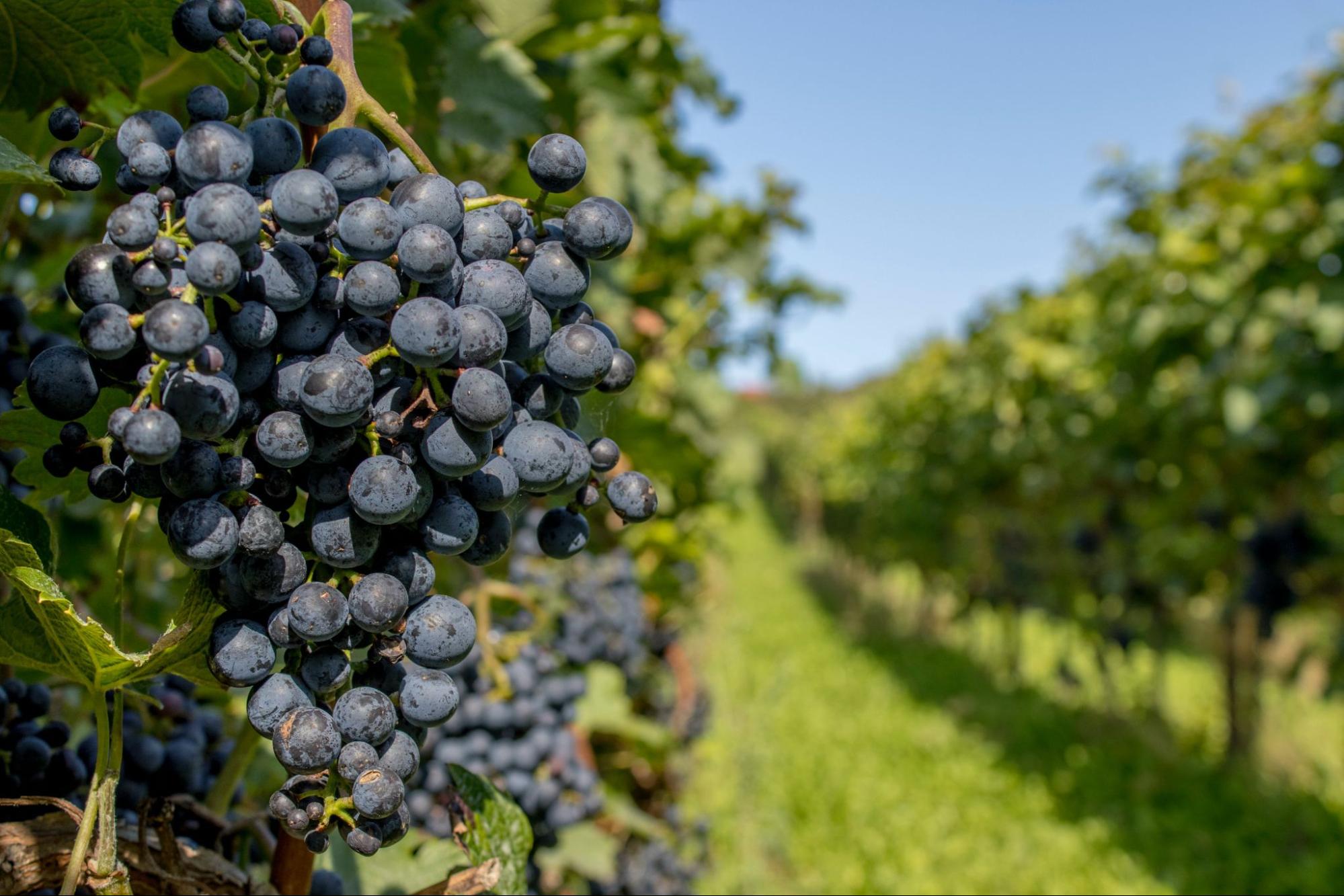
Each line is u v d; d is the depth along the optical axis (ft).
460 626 3.38
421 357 3.01
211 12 3.26
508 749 7.96
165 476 3.00
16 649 3.67
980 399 46.26
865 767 33.65
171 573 10.48
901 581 84.99
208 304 3.12
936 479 54.60
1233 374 25.38
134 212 2.94
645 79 13.23
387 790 3.06
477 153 9.47
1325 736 38.34
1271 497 28.94
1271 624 28.68
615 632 12.48
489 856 5.14
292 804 3.17
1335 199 21.36
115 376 3.26
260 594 3.17
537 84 8.04
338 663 3.27
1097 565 38.91
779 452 115.85
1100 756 36.04
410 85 6.10
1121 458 33.30
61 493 4.19
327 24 3.60
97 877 3.61
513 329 3.51
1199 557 31.78
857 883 23.85
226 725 7.53
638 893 13.03
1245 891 25.18
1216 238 25.00
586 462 3.72
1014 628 51.52
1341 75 22.49
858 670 50.39
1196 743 35.96
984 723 41.37
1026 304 40.60
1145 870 26.25
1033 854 27.17
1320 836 27.63
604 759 14.15
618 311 12.94
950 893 24.54
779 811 23.90
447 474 3.22
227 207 2.85
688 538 15.99
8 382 4.77
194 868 4.24
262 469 3.23
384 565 3.37
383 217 3.08
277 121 3.23
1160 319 27.12
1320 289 21.59
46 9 4.21
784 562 98.63
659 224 14.03
